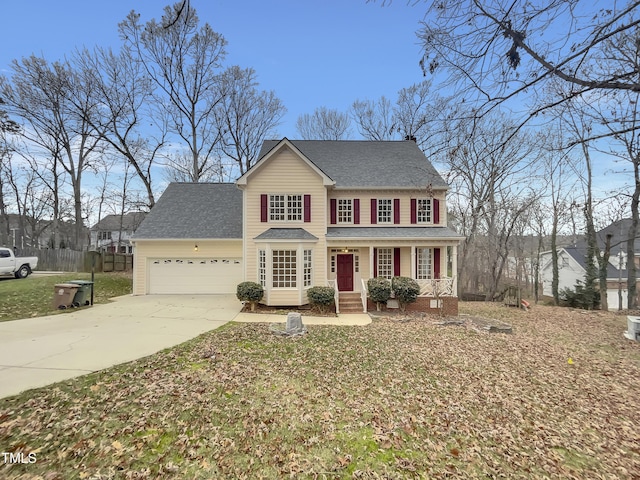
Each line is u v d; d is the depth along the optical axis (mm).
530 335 10758
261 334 8789
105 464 3350
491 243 23031
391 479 3438
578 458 4059
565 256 29141
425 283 13805
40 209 32531
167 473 3295
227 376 5723
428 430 4449
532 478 3617
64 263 22859
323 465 3598
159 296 15219
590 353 8844
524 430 4637
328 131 32500
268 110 29500
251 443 3896
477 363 7316
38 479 3084
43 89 22469
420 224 15523
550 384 6379
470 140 5051
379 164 16828
